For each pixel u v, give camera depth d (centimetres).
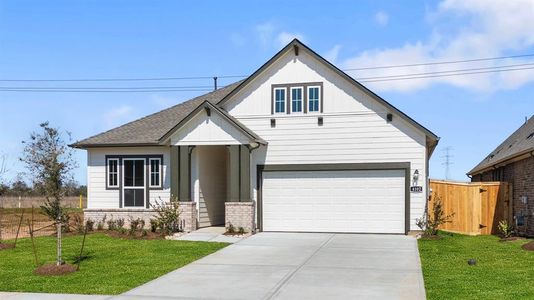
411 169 1852
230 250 1498
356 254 1423
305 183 1938
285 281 1091
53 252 1452
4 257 1388
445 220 1862
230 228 1853
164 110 2419
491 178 2692
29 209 3222
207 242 1647
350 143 1906
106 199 2131
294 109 1959
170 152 1986
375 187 1881
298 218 1934
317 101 1941
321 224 1917
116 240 1695
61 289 1012
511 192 1944
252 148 1928
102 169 2142
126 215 2064
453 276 1107
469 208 1927
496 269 1173
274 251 1480
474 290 963
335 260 1334
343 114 1914
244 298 946
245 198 1886
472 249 1495
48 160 1789
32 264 1278
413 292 979
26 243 1647
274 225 1950
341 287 1031
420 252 1451
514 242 1634
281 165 1952
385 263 1286
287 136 1956
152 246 1559
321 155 1928
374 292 985
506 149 2608
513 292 939
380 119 1881
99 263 1290
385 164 1870
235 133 1859
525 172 1800
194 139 1894
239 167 1900
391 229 1862
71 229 1984
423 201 1836
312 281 1090
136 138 2122
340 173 1912
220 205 2156
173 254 1422
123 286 1038
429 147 2030
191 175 1955
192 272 1188
